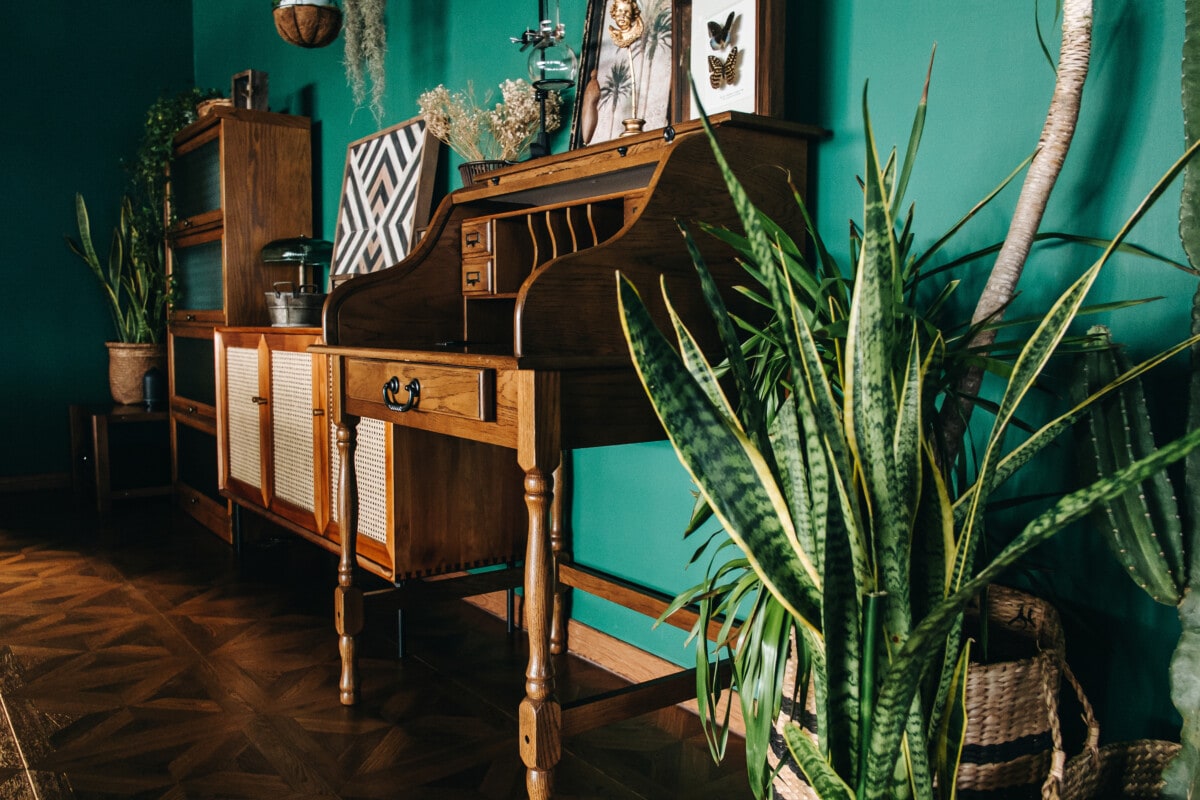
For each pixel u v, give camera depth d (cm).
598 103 210
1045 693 105
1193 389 109
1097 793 116
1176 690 107
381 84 301
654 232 149
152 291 441
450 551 226
